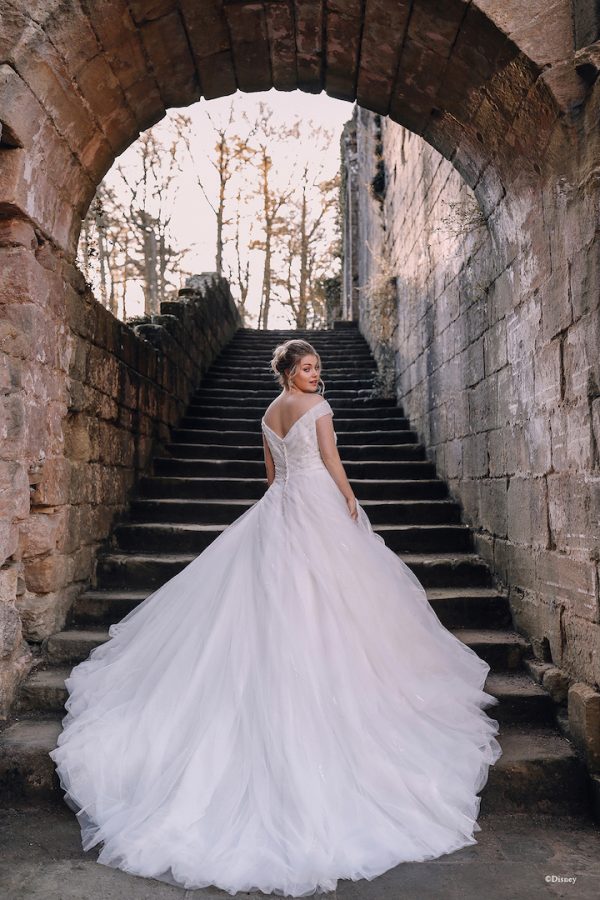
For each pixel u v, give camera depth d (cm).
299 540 300
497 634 404
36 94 332
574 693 304
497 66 329
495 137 371
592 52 281
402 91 418
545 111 313
